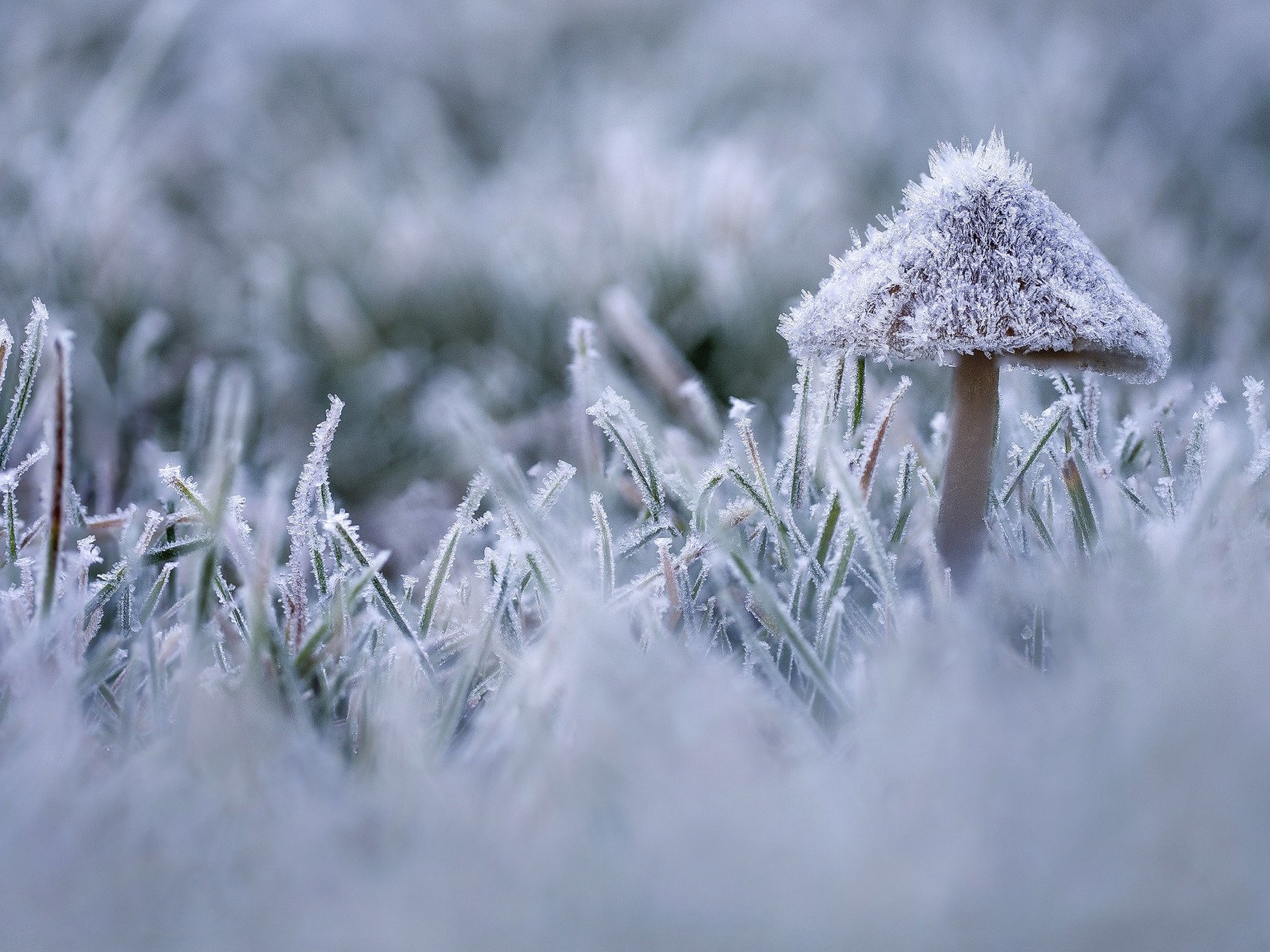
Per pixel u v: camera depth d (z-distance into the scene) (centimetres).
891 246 18
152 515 20
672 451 22
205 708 17
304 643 19
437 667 19
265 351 30
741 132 45
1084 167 40
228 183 44
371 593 19
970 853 16
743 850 16
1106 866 16
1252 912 16
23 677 18
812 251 34
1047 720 17
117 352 29
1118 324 18
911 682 17
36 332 20
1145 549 19
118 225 32
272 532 19
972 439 19
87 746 18
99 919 16
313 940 16
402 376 30
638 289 30
